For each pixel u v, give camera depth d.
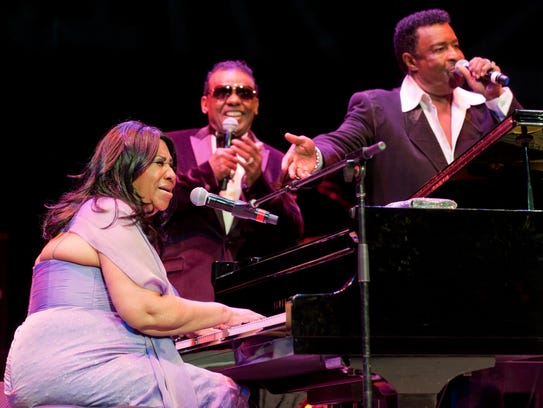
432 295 8.90
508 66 23.16
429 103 14.42
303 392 13.20
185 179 14.76
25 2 22.14
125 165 10.16
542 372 12.77
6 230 22.33
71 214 10.14
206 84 16.69
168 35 22.66
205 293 14.64
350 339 8.78
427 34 14.30
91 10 22.50
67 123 22.53
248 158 14.66
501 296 9.02
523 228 9.16
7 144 22.34
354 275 8.85
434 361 9.11
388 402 9.33
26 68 22.27
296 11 22.89
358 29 22.91
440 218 9.03
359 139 14.35
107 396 9.38
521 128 9.46
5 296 20.56
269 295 11.30
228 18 22.72
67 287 9.76
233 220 15.09
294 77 23.06
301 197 20.45
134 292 9.55
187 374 9.85
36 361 9.42
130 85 22.67
